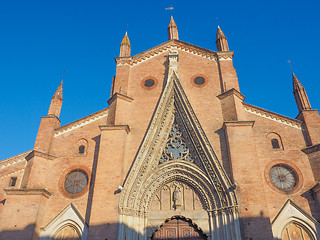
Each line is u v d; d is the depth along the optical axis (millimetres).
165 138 27812
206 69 31922
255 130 27203
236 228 21516
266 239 20609
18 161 28234
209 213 23844
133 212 23750
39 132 28984
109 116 28938
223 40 34312
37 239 23594
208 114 28234
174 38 36281
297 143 26328
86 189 25969
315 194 23531
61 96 32062
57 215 24734
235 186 22734
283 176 24922
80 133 29109
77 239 24047
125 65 33219
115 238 21797
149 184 25453
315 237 22062
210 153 25312
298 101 28906
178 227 24219
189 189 25547
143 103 30125
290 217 22922
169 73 30734
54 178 26859
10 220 23547
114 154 25688
